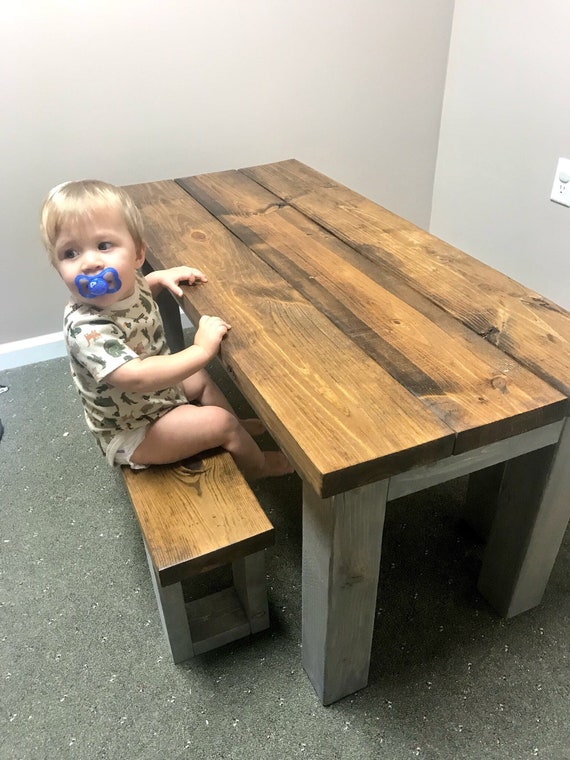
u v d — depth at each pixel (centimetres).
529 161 208
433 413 88
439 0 217
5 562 146
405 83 229
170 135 204
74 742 112
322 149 230
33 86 181
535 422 90
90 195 111
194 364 105
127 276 115
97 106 191
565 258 206
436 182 255
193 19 189
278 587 139
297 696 119
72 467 173
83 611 135
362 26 212
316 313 112
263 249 138
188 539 104
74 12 176
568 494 113
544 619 131
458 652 125
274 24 200
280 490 164
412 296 117
